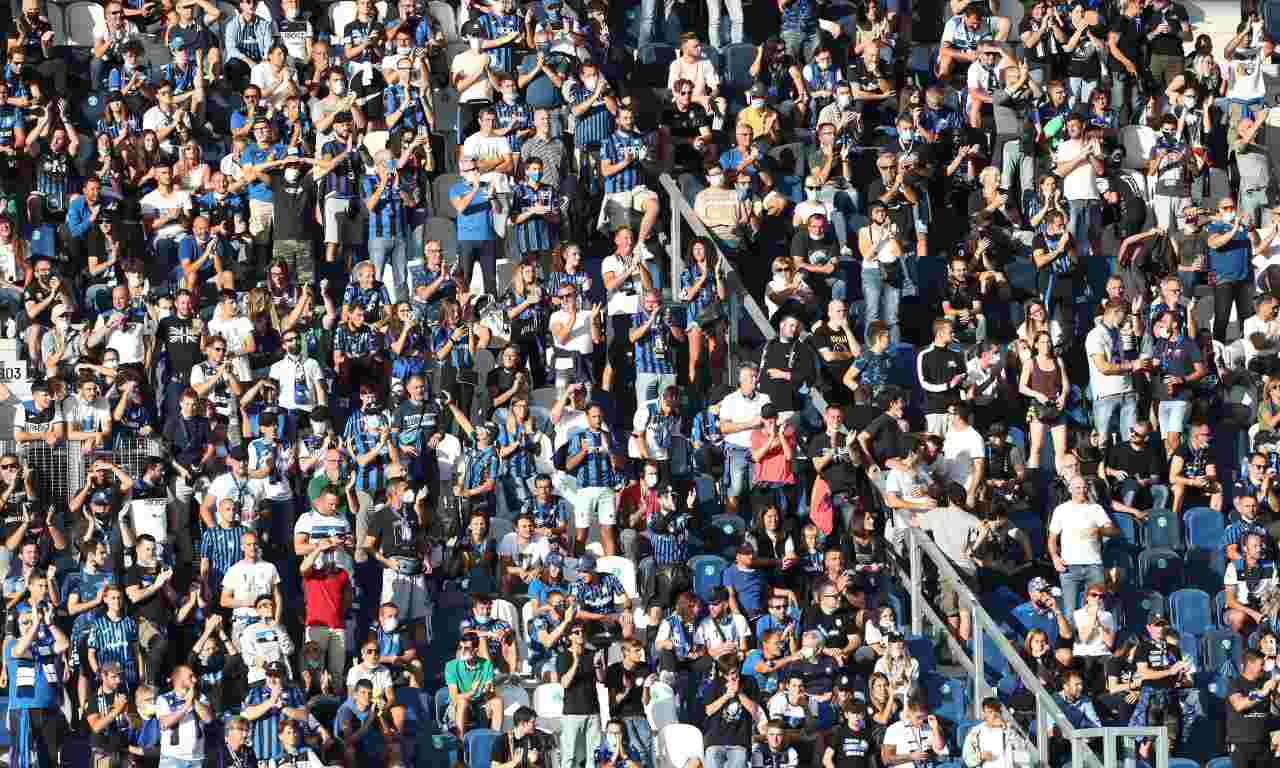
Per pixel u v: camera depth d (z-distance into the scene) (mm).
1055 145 95250
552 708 73188
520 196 88562
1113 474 85000
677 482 82250
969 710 74500
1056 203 90500
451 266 88438
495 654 75062
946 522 79188
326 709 73062
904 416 85438
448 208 92125
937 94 96250
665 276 90375
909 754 71562
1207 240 92875
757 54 101312
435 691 76250
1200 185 97188
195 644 73938
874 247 88250
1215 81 101688
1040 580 77812
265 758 70438
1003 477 83812
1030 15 100375
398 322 84938
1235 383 89188
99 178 89062
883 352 84812
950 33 100312
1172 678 75750
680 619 74562
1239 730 75125
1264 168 98188
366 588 78312
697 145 94500
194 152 90750
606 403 85625
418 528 77000
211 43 98438
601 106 92750
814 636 73688
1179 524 84375
